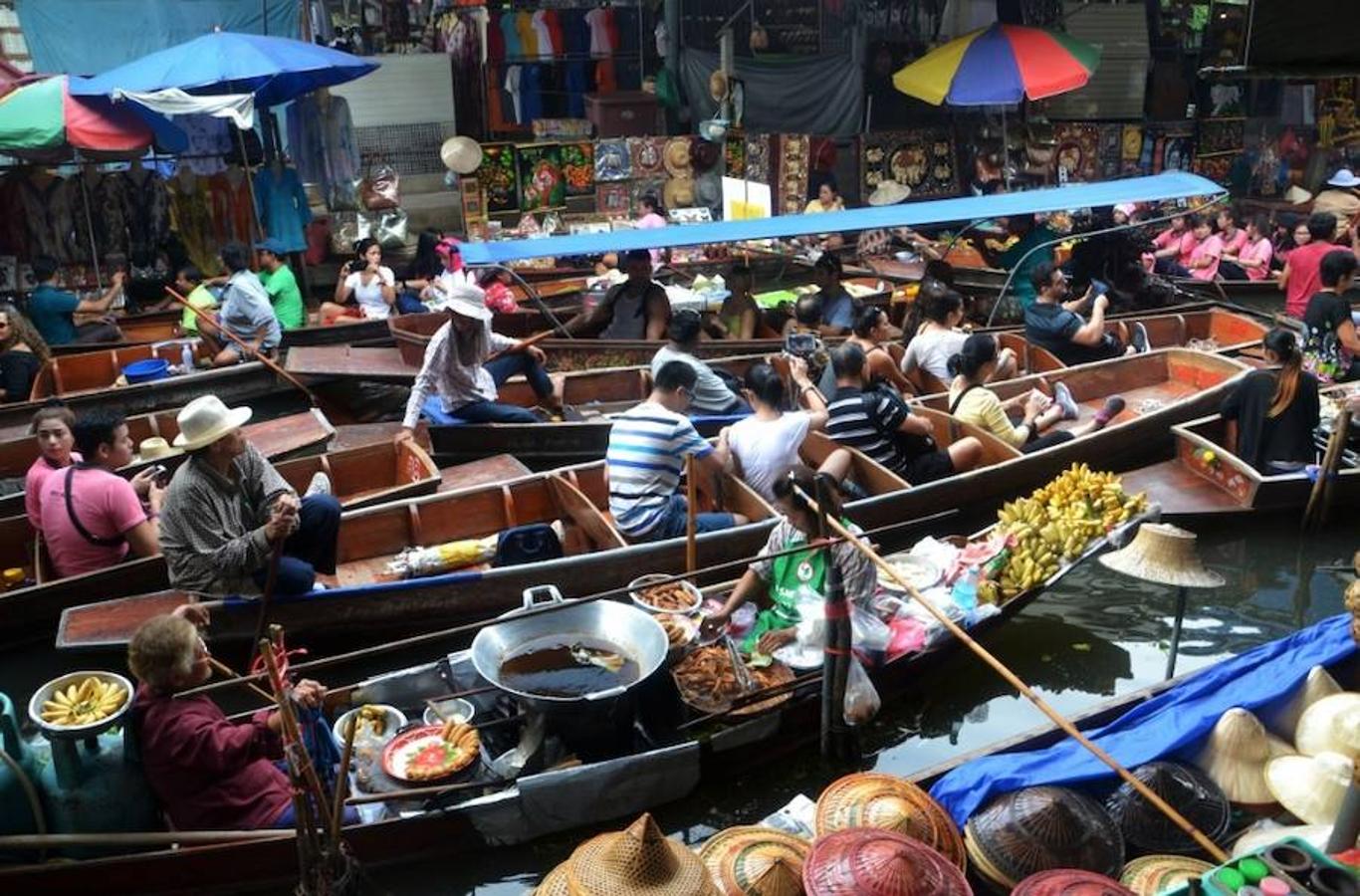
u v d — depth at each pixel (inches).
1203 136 667.4
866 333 344.5
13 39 517.7
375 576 254.1
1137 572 208.8
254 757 164.9
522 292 484.7
